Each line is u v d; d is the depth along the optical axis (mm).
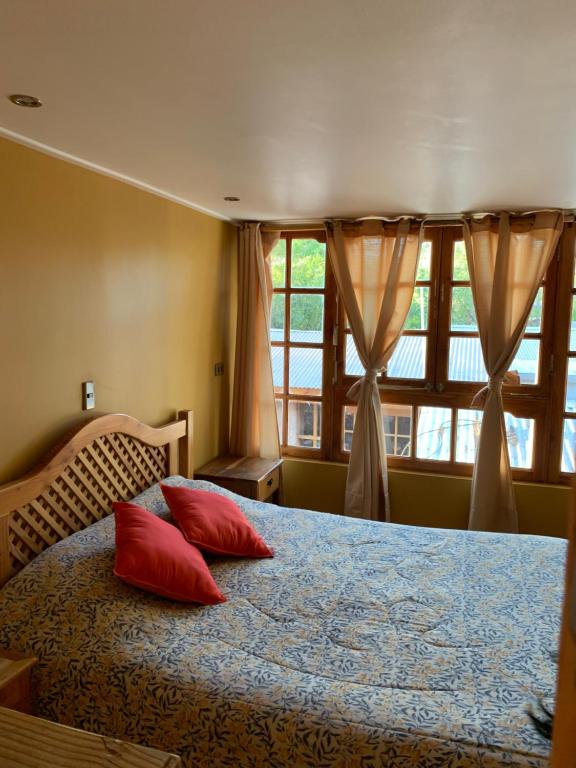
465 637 1941
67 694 1775
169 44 1391
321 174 2631
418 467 3957
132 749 790
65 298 2439
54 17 1266
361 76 1556
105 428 2604
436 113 1828
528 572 2428
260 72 1543
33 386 2297
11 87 1665
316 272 4035
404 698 1637
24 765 770
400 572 2424
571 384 3635
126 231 2820
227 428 4133
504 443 3596
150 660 1780
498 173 2562
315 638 1933
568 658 390
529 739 1482
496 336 3523
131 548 2098
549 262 3445
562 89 1619
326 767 1530
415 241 3672
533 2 1171
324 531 2855
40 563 2141
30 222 2232
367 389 3801
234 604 2129
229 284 4000
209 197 3182
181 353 3412
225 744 1619
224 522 2537
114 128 2023
